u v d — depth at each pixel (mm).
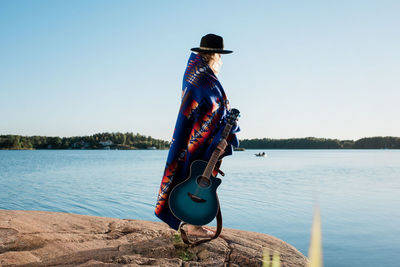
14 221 3705
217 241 3332
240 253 3037
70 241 3201
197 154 3137
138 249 3072
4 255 2785
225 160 67688
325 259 6707
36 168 40438
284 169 38125
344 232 8961
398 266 6273
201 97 3070
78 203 13875
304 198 15305
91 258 2816
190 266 2771
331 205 13398
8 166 45344
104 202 14047
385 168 40000
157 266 2711
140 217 11258
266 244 3369
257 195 16250
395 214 11500
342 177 27344
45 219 3869
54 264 2676
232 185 20984
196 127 3100
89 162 59312
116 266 2662
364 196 16094
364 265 6332
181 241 3295
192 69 3164
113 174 30250
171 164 3133
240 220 10617
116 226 3738
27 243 3084
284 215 11406
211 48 3150
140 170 36281
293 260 2977
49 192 17266
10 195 16234
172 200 2916
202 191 2934
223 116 3176
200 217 2848
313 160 66688
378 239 8266
